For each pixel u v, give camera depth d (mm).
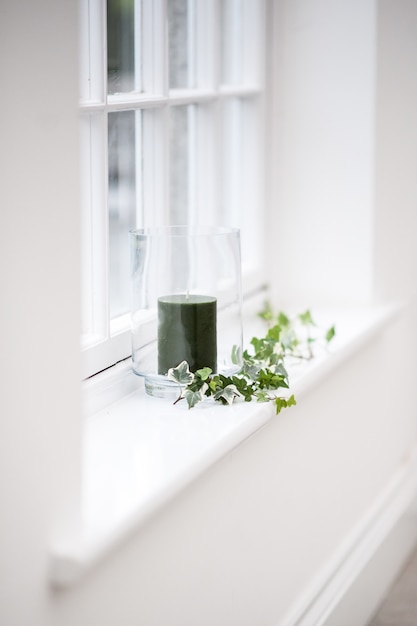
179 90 1907
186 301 1595
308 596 2027
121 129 2459
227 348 1663
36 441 1062
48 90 1027
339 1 2184
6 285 998
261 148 2207
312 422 1981
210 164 2057
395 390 2564
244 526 1691
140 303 1595
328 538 2152
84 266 1596
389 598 2443
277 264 2350
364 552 2305
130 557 1318
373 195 2244
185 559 1480
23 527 1057
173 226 1726
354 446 2277
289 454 1873
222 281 1650
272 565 1844
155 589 1398
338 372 2105
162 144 1795
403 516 2584
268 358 1761
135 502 1198
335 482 2168
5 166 981
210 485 1532
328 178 2271
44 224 1039
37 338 1047
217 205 2078
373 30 2162
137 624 1355
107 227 1586
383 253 2350
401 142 2404
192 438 1426
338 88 2221
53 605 1136
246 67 2182
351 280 2303
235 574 1674
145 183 1834
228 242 1646
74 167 1074
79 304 1108
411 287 2594
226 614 1650
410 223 2531
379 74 2211
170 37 2047
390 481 2586
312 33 2217
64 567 1092
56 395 1085
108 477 1276
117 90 1812
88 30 1520
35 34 1003
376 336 2352
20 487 1046
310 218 2305
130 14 2428
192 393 1553
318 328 2105
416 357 2719
